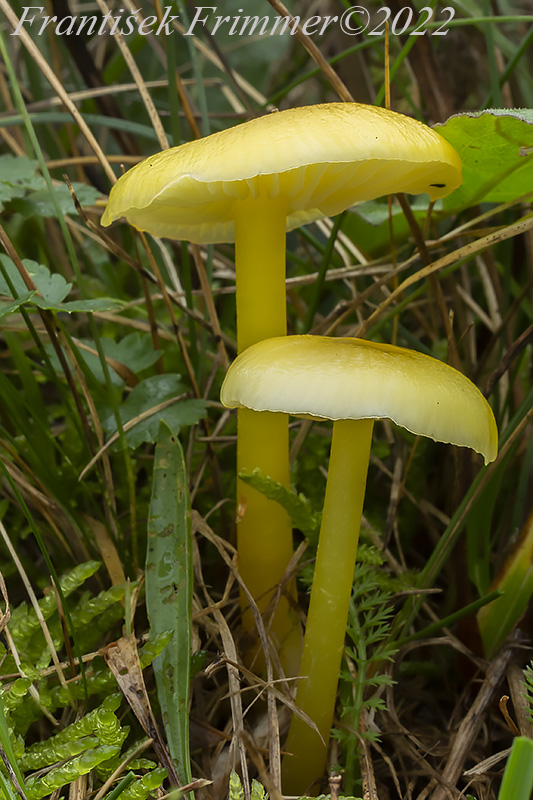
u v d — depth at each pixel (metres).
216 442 0.19
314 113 0.13
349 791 0.15
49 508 0.17
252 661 0.16
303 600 0.17
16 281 0.16
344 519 0.14
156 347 0.18
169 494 0.15
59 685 0.15
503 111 0.14
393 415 0.13
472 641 0.16
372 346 0.14
